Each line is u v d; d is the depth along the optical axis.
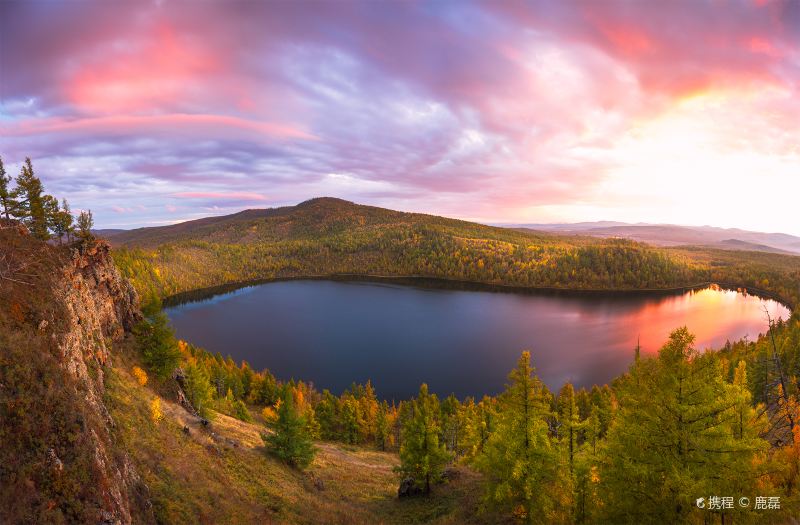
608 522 17.27
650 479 15.87
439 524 27.72
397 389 129.12
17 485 13.91
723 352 106.94
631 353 157.88
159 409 32.31
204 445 32.25
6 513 13.21
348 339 183.75
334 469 47.91
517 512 23.02
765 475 16.59
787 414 24.42
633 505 16.16
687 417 15.30
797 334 98.31
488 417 53.69
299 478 37.69
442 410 85.31
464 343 176.88
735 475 14.48
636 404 16.89
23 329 20.84
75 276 34.44
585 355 157.12
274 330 197.75
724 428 15.20
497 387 129.12
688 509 15.00
